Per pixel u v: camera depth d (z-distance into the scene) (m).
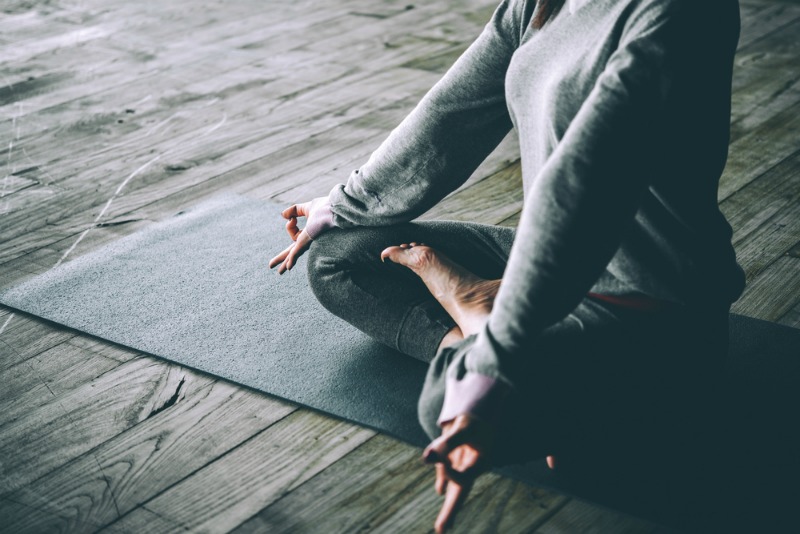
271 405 1.66
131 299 2.04
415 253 1.52
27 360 1.83
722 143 1.24
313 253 1.67
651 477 1.43
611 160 1.06
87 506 1.43
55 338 1.91
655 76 1.09
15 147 3.02
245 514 1.40
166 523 1.39
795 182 2.52
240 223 2.41
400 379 1.70
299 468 1.50
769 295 1.96
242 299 2.02
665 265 1.23
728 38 1.18
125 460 1.53
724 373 1.68
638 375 1.27
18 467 1.53
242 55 3.91
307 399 1.65
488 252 1.62
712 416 1.57
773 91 3.20
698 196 1.22
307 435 1.57
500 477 1.45
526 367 1.21
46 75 3.73
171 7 4.72
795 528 1.32
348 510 1.40
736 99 3.14
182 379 1.74
